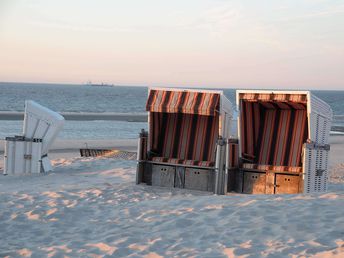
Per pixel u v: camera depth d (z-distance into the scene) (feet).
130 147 93.76
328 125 40.06
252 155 40.47
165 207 28.66
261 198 28.91
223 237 22.04
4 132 121.60
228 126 40.50
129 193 37.04
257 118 41.01
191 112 38.04
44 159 50.93
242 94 38.42
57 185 41.22
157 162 40.70
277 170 37.88
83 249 21.93
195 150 41.39
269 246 20.40
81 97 513.45
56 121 50.08
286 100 36.91
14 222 27.45
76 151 82.38
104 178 46.78
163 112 41.65
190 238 22.49
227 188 38.45
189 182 39.93
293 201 27.04
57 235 25.02
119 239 23.09
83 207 31.12
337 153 91.20
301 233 21.65
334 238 20.59
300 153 39.42
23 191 36.94
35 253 21.63
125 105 383.86
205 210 26.71
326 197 27.94
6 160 49.78
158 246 21.66
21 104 329.52
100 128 146.20
